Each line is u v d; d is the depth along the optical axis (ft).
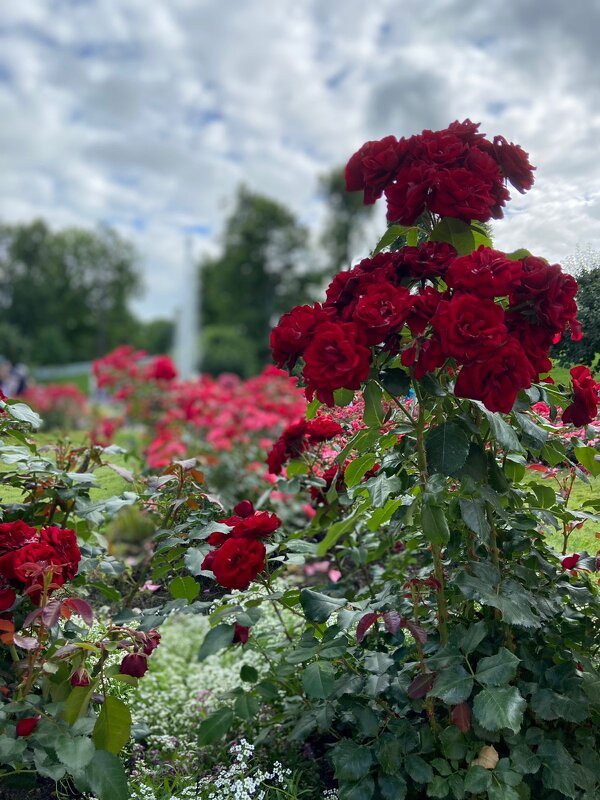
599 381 6.36
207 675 9.00
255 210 120.67
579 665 5.42
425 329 4.66
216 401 18.51
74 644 5.06
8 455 6.48
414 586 5.08
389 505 5.22
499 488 5.25
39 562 5.08
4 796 5.63
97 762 4.80
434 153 4.98
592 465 5.52
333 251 114.62
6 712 4.97
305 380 4.76
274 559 6.07
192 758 6.72
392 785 4.83
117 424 19.25
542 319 4.52
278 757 6.48
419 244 5.78
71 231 141.38
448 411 5.21
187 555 5.89
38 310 133.69
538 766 4.72
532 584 5.40
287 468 7.34
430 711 5.12
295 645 6.51
